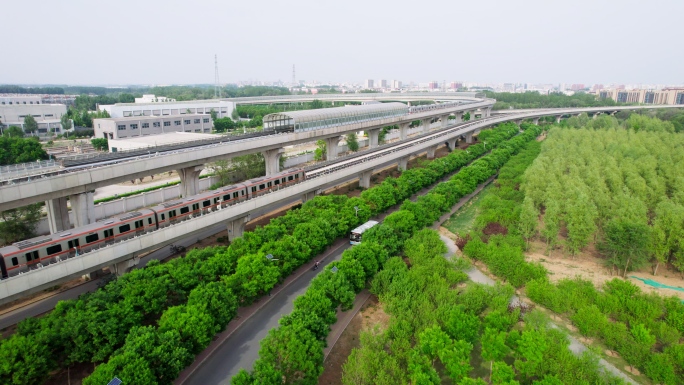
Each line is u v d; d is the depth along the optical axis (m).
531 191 100.19
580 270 76.81
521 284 65.06
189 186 93.06
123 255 61.56
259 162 121.06
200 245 79.44
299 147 194.50
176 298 52.09
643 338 49.34
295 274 70.56
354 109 145.25
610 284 62.75
